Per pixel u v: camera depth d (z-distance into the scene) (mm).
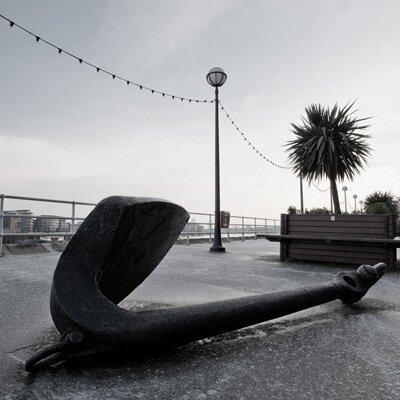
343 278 2799
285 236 6242
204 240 13844
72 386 1362
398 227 9008
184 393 1319
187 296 3203
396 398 1295
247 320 1833
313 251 6281
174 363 1606
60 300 1488
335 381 1436
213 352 1758
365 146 14930
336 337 2025
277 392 1334
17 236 7246
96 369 1521
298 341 1945
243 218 16984
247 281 4074
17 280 3842
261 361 1646
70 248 1600
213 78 10211
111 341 1442
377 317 2500
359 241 5535
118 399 1268
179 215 1935
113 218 1561
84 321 1440
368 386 1392
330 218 6230
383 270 2811
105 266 1663
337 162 14266
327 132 15047
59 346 1418
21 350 1771
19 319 2336
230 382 1416
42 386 1358
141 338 1479
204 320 1646
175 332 1556
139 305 2824
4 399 1253
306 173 15383
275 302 2004
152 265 2107
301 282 4043
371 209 20234
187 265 5656
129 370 1519
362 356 1723
